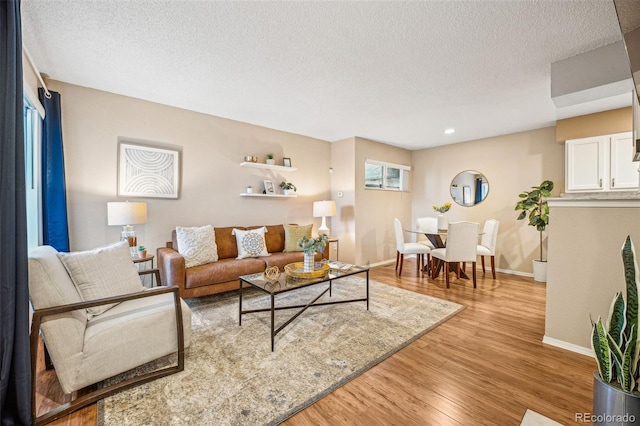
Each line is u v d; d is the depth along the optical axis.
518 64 2.53
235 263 3.34
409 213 6.29
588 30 2.03
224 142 4.12
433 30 2.04
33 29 2.04
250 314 2.90
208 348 2.20
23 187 1.41
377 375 1.87
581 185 3.67
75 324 1.58
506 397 1.65
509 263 4.91
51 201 2.77
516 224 4.84
